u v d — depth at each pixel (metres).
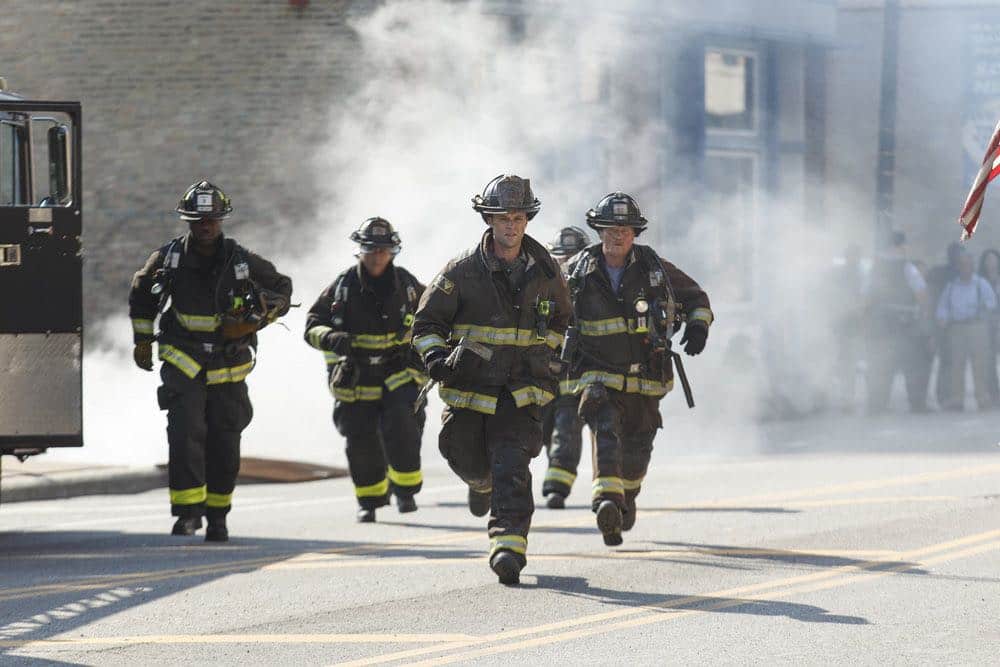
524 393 16.03
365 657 12.65
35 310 18.56
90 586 16.17
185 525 19.94
